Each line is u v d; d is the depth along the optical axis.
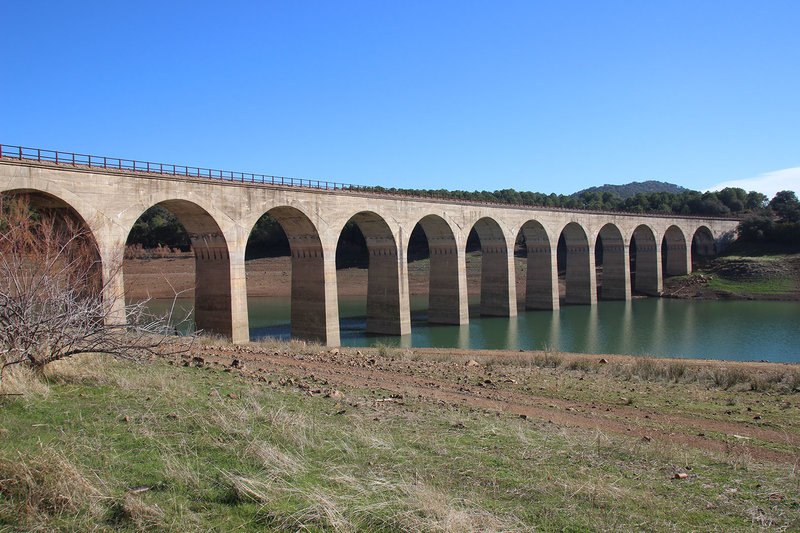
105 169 30.44
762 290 75.81
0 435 8.92
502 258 61.03
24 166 26.61
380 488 7.74
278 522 6.70
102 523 6.59
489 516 6.96
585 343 44.28
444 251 56.09
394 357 25.64
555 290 66.19
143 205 32.34
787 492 8.19
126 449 8.84
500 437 10.66
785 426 12.88
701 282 81.81
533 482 8.24
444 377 18.62
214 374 15.98
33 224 26.03
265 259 91.81
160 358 17.88
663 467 9.27
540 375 19.98
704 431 12.33
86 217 29.41
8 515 6.62
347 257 97.62
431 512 6.97
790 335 47.09
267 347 26.53
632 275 92.44
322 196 43.66
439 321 56.38
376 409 12.58
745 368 25.06
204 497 7.32
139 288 75.75
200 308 39.00
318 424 10.73
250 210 38.84
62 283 18.30
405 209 50.44
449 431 10.93
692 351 40.06
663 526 6.95
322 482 7.95
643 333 49.28
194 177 35.25
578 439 10.73
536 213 64.19
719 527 6.97
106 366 14.61
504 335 48.91
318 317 44.16
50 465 7.49
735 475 8.97
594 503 7.59
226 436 9.70
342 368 19.75
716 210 107.50
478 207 57.44
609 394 16.45
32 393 11.35
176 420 10.45
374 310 50.91
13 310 12.55
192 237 38.50
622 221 76.38
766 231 91.31
